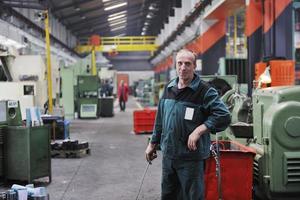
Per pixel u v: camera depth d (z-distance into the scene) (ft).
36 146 15.58
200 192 8.66
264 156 11.78
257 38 25.66
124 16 76.23
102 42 81.51
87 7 59.98
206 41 39.29
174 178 9.05
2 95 22.98
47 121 25.68
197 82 8.75
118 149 24.13
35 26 46.78
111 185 15.71
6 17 34.63
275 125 11.31
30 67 24.88
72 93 44.39
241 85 24.47
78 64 52.75
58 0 49.67
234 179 11.73
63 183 16.08
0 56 24.34
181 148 8.61
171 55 63.93
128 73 113.39
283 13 23.62
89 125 38.34
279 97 11.57
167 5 59.52
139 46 81.56
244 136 13.97
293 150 11.38
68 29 72.43
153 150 9.50
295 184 11.42
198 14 39.19
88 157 21.54
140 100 80.64
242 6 32.04
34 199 11.53
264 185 11.80
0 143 15.47
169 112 8.80
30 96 23.09
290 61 20.72
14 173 15.51
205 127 8.34
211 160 11.60
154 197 14.07
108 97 49.90
